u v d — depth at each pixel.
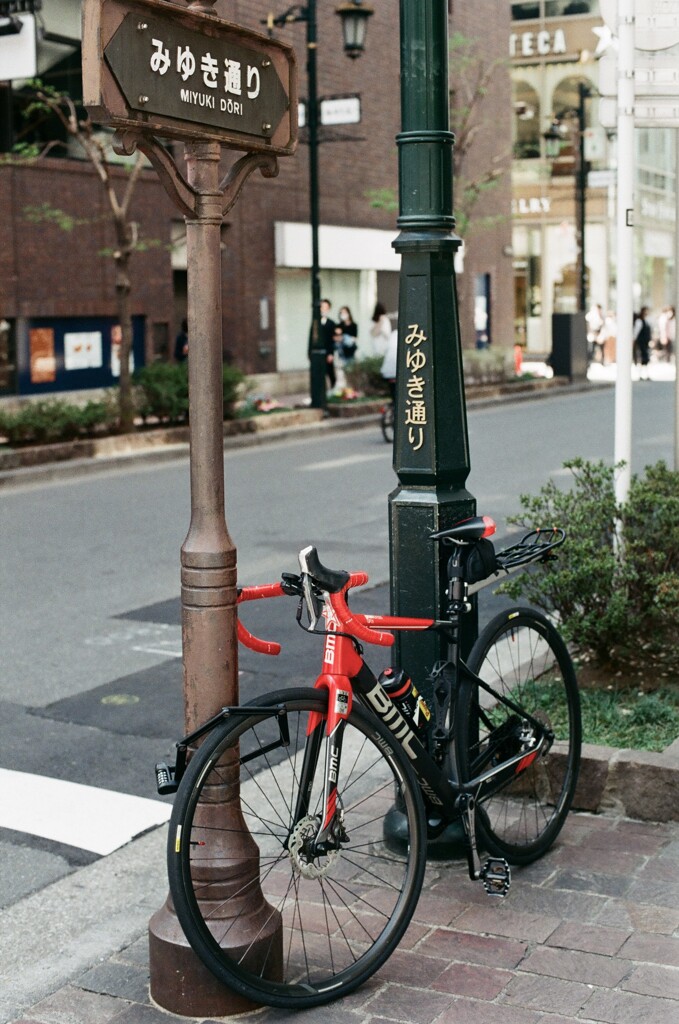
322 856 3.72
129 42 3.18
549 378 30.89
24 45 16.08
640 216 48.66
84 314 23.38
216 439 3.59
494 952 3.78
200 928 3.39
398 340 4.42
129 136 3.27
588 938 3.84
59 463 16.86
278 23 22.44
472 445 18.62
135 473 16.86
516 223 47.19
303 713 3.85
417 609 4.39
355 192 31.47
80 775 5.83
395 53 32.69
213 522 3.61
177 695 7.03
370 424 22.89
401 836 4.33
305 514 12.88
